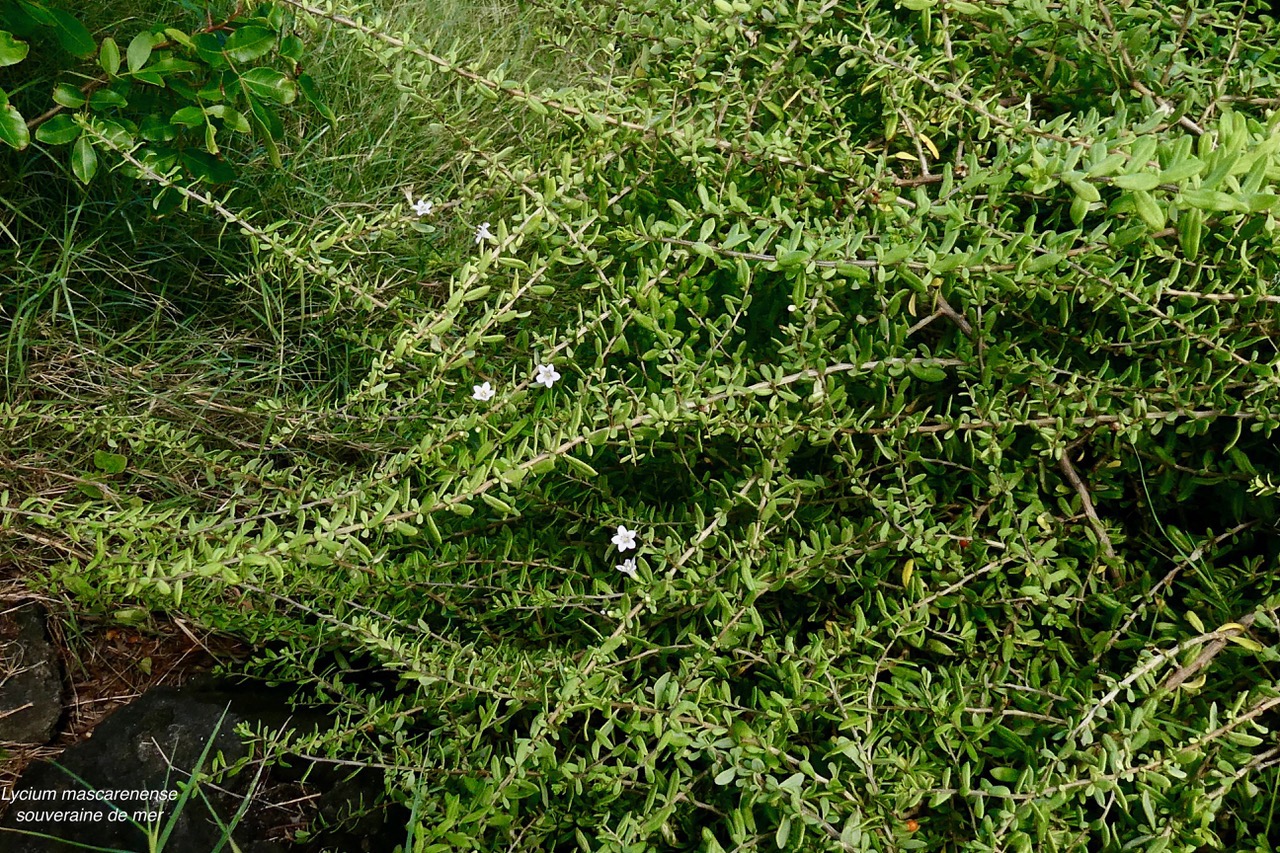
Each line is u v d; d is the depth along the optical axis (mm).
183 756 822
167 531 767
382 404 878
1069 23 819
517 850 747
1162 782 693
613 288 792
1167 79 820
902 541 770
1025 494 790
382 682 880
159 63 896
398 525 741
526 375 796
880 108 871
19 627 871
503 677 778
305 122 1075
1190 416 757
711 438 818
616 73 1024
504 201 919
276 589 794
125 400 927
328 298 1001
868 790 702
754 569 775
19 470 903
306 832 801
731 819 708
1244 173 647
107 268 979
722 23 831
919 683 771
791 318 832
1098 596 768
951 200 771
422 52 823
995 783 754
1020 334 815
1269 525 775
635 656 769
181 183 926
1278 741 723
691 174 855
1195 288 774
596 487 820
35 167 976
